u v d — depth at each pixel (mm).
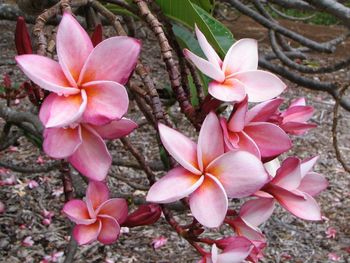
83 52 391
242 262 439
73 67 387
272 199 444
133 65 387
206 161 406
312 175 466
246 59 440
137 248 2230
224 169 401
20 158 2725
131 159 2477
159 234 2320
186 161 402
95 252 2174
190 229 440
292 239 2389
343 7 813
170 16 552
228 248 421
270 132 420
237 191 397
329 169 2996
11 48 3969
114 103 376
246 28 5695
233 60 437
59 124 365
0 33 4387
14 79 3188
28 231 2256
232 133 414
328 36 5855
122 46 385
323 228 2473
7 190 2512
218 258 420
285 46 1955
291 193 437
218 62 440
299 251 2314
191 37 609
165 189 399
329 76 4434
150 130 3096
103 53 384
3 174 2588
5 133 1313
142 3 444
